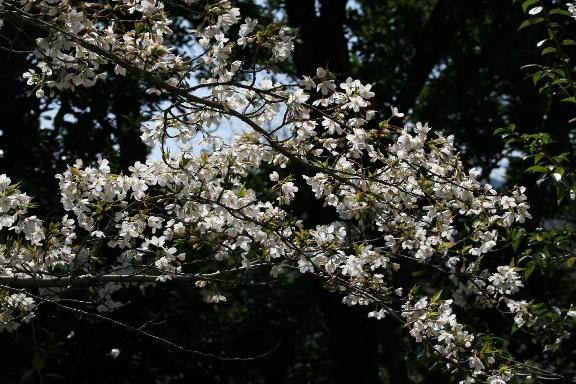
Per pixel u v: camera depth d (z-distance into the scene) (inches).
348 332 445.1
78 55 149.3
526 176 425.7
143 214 168.1
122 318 371.2
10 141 380.5
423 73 477.1
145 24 148.9
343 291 170.2
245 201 169.5
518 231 196.2
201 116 161.9
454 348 178.2
